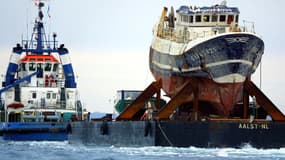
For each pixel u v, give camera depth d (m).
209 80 136.75
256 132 134.38
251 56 134.75
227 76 134.38
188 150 132.12
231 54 132.75
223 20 141.75
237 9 141.62
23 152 143.88
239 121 134.12
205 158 121.31
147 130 136.75
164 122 135.12
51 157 131.00
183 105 145.25
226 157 122.75
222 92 137.00
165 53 146.38
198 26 142.12
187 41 139.88
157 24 154.25
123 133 143.88
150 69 157.25
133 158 122.75
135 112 146.75
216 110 142.38
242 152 130.00
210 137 133.88
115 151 136.12
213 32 139.88
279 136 135.00
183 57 138.25
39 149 152.25
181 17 144.62
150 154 127.56
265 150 133.38
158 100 146.88
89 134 158.12
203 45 133.38
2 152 144.50
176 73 142.12
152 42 155.38
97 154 133.25
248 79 139.62
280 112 140.50
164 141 135.25
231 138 133.88
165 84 148.00
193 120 135.88
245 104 140.62
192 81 137.88
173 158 121.31
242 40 132.00
